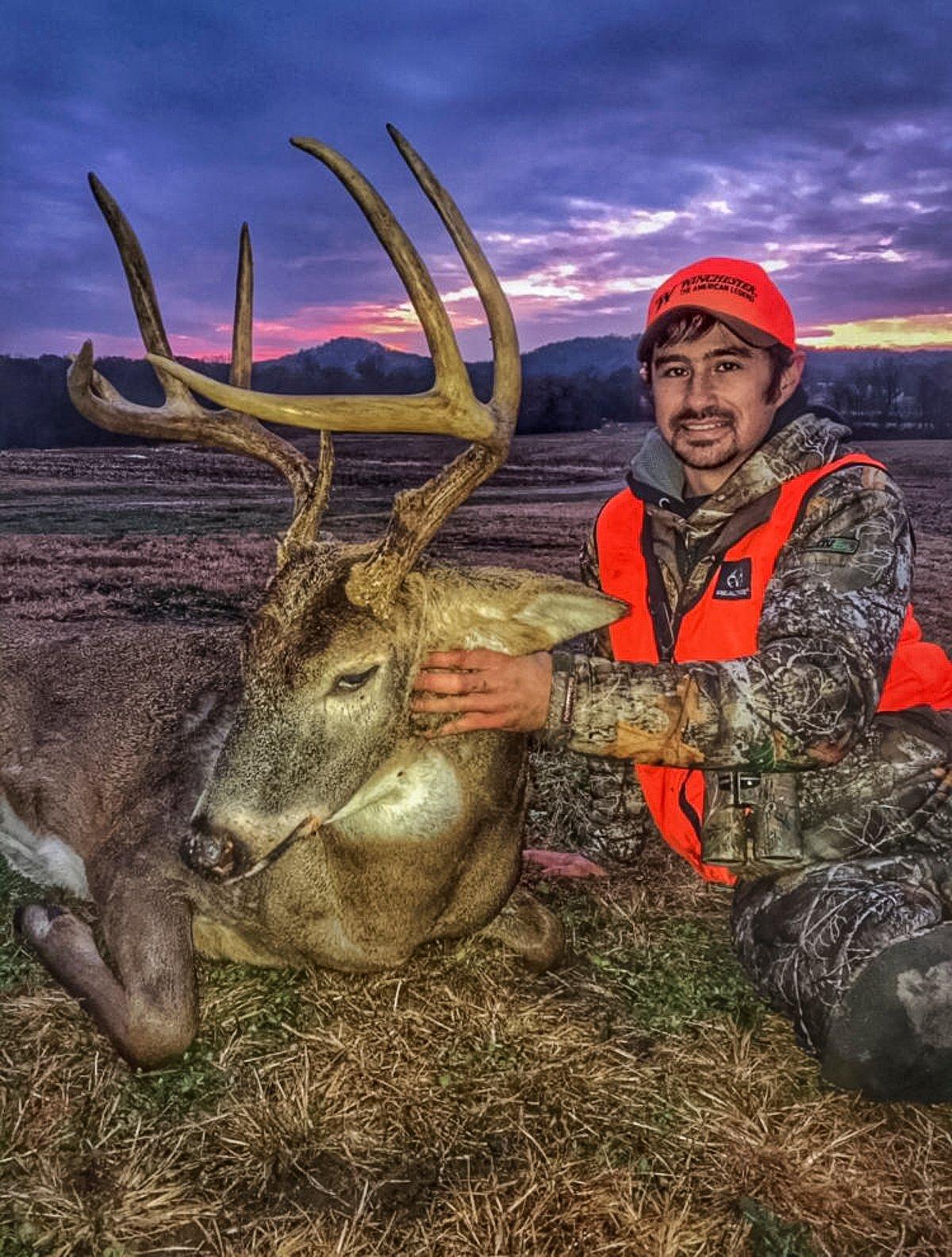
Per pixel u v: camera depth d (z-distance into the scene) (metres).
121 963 1.20
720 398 1.19
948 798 1.18
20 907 1.42
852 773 1.17
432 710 1.05
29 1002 1.24
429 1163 1.02
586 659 1.05
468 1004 1.26
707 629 1.21
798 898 1.15
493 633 1.13
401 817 1.19
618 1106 1.10
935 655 1.26
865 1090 1.07
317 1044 1.18
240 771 1.06
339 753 1.09
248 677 1.08
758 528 1.20
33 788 1.58
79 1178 0.99
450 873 1.24
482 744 1.20
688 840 1.29
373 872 1.22
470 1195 0.98
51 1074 1.12
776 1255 0.92
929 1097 1.06
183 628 1.79
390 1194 0.98
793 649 1.05
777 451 1.20
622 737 1.04
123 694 1.61
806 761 1.06
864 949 1.06
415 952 1.34
